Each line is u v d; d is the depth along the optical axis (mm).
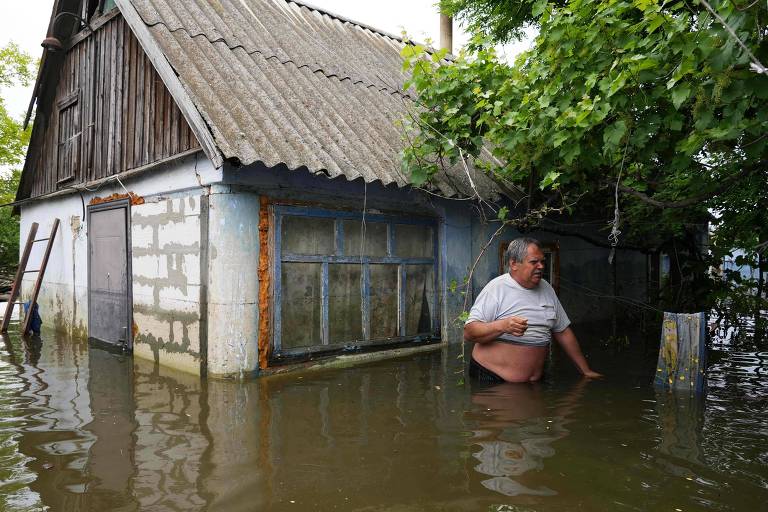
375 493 2664
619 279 9438
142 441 3451
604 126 4500
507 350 4828
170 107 5953
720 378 4988
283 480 2826
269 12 8539
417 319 6664
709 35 2934
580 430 3545
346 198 5938
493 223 7395
